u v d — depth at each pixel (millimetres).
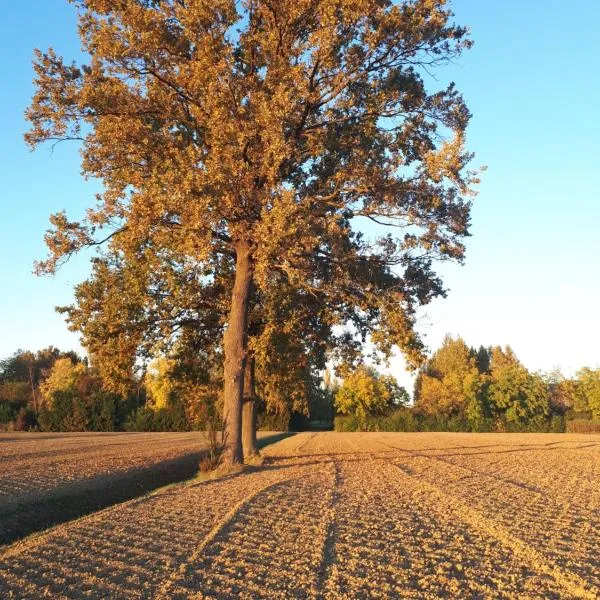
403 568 9008
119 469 26562
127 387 27250
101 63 19641
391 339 23094
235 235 20172
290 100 17906
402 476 22094
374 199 21141
